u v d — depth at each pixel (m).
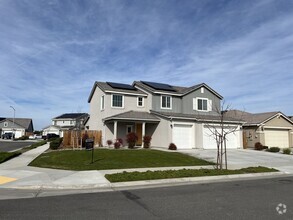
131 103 28.44
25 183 10.38
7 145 35.53
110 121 26.47
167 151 22.97
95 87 30.55
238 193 9.29
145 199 8.29
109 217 6.40
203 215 6.64
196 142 26.89
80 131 26.22
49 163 15.70
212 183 11.37
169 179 11.59
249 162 19.41
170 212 6.88
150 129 28.53
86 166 14.73
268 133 32.12
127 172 12.76
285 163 19.22
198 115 28.84
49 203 7.70
